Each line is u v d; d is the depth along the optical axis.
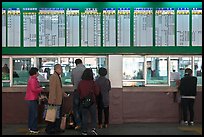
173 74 12.71
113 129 11.41
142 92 12.52
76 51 12.40
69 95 12.13
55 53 12.41
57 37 12.41
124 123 12.45
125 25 12.40
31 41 12.43
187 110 12.22
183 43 12.51
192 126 11.95
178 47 12.50
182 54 12.62
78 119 11.04
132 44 12.43
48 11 12.38
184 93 12.07
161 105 12.55
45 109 10.77
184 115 12.16
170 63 12.68
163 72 12.73
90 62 12.57
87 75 10.55
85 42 12.41
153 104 12.54
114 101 12.38
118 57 12.41
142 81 12.68
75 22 12.38
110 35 12.39
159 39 12.47
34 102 10.95
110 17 12.38
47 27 12.41
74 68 11.41
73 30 12.38
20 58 12.62
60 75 11.43
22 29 12.41
